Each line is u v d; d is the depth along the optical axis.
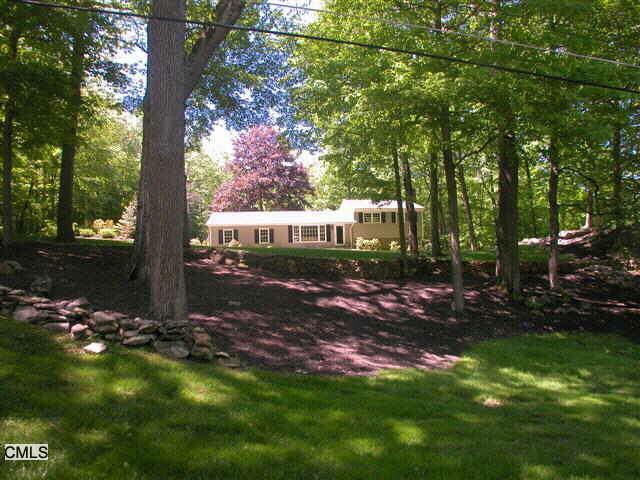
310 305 10.70
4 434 3.58
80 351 5.40
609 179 14.38
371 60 10.03
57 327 5.91
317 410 5.02
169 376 5.24
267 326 8.62
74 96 11.18
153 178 7.05
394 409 5.36
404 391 6.35
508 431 5.00
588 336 10.76
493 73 9.06
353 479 3.59
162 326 6.37
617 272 14.93
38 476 3.16
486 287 13.76
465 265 15.23
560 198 22.03
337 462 3.83
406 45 9.92
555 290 13.26
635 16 11.61
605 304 12.89
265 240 31.67
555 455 4.32
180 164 7.21
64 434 3.75
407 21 10.07
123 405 4.43
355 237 31.66
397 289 13.29
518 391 7.07
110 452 3.62
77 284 8.73
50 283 8.02
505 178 13.22
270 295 10.87
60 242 13.13
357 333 9.41
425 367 7.93
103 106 15.21
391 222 31.88
